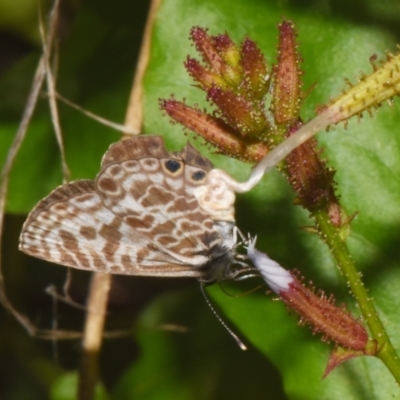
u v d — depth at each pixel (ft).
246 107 0.66
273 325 0.73
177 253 0.70
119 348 0.84
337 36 0.74
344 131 0.73
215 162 0.74
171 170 0.68
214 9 0.74
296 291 0.67
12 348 0.82
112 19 0.80
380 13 0.74
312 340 0.73
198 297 0.81
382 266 0.73
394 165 0.73
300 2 0.74
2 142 0.79
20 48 0.84
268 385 0.79
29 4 0.81
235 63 0.66
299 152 0.66
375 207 0.73
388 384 0.72
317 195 0.67
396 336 0.72
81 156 0.78
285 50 0.66
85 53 0.80
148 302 0.82
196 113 0.66
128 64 0.79
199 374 0.79
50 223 0.69
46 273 0.83
